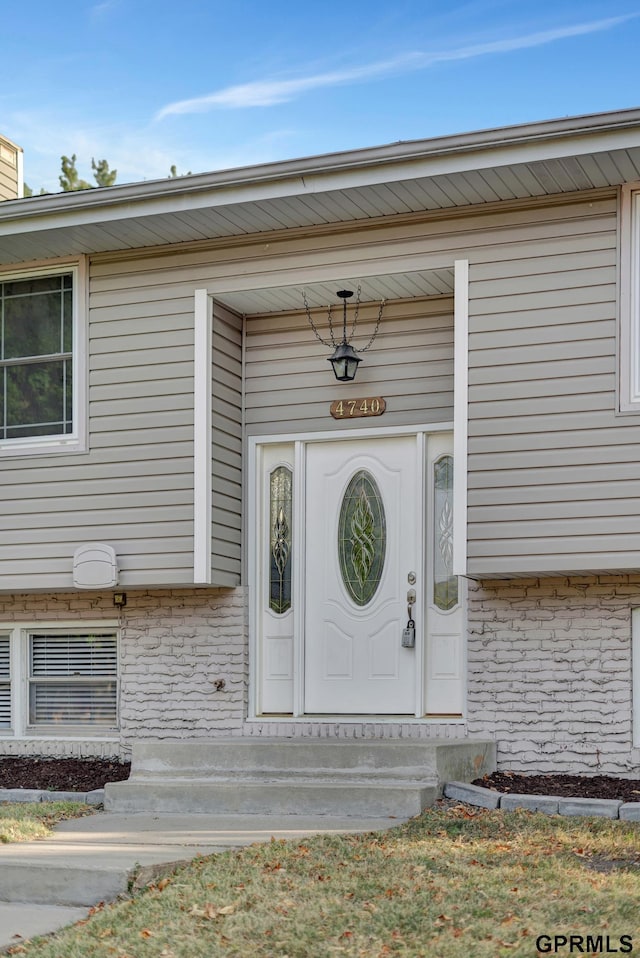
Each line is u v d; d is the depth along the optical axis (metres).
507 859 6.29
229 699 9.80
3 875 6.23
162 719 10.00
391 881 5.85
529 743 8.77
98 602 10.38
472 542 8.51
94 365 9.96
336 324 9.96
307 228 9.29
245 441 10.12
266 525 10.09
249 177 8.67
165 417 9.68
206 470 9.51
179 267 9.73
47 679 10.65
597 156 7.89
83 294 10.05
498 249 8.66
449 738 8.98
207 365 9.59
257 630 9.95
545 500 8.35
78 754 10.34
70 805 8.32
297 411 10.02
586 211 8.45
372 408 9.77
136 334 9.84
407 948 4.96
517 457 8.45
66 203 9.27
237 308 10.01
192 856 6.36
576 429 8.33
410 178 8.30
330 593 9.84
